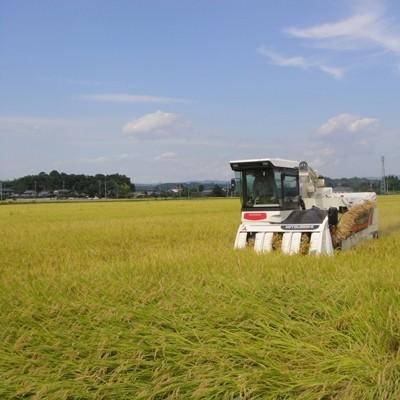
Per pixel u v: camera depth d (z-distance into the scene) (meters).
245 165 14.98
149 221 30.59
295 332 6.32
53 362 6.20
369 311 6.22
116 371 5.78
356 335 5.96
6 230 25.33
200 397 5.25
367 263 10.24
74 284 8.95
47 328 7.09
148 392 5.44
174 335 6.32
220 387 5.31
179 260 10.98
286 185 15.30
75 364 6.03
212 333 6.35
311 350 5.80
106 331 6.69
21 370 5.98
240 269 9.40
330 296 7.06
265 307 6.93
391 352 5.54
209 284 8.37
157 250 15.84
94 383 5.69
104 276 9.43
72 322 7.23
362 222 16.45
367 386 5.08
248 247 13.36
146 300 7.69
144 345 6.28
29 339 6.63
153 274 9.44
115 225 27.77
